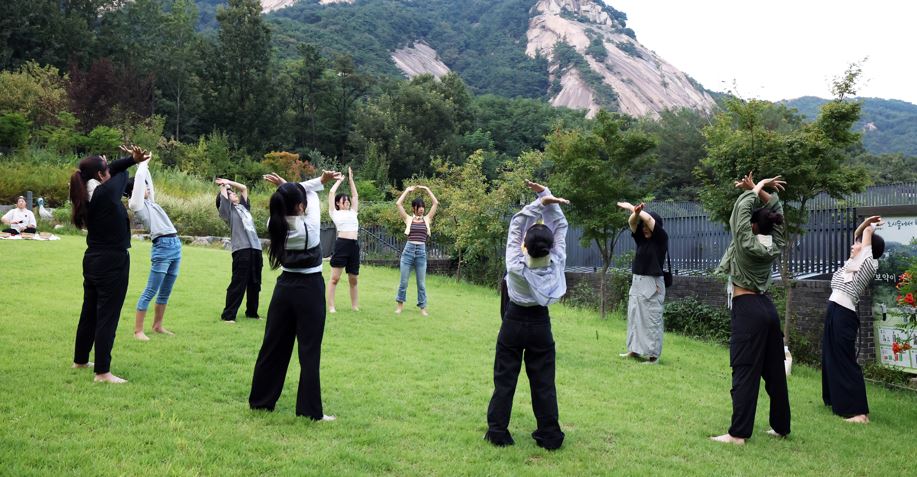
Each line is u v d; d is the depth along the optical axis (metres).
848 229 12.81
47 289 9.88
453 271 20.83
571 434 5.43
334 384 6.35
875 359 11.46
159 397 5.45
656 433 5.64
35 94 37.28
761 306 5.68
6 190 22.48
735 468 4.86
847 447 5.72
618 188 13.63
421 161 57.72
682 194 47.12
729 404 6.93
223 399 5.57
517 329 5.00
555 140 14.60
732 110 11.90
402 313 10.88
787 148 11.25
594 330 11.46
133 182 6.92
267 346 5.27
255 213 24.38
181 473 3.91
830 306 7.22
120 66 50.22
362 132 58.97
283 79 63.47
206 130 56.31
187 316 8.98
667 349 10.42
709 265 15.85
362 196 37.22
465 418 5.62
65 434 4.44
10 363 6.04
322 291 5.26
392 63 121.12
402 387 6.45
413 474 4.30
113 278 5.71
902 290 8.62
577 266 19.44
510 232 5.23
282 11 139.75
